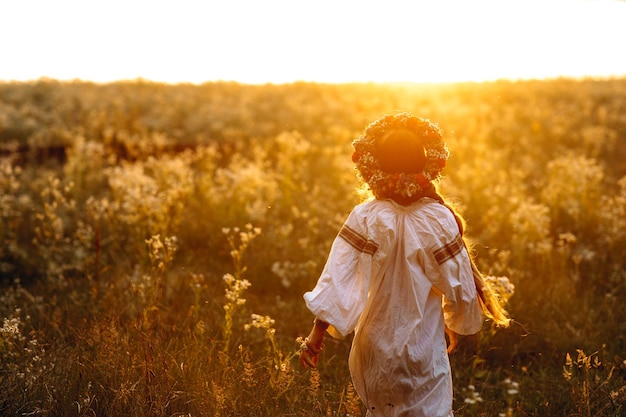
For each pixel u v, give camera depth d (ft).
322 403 13.73
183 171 32.07
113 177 33.58
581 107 72.33
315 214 30.09
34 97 80.38
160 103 76.07
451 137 52.24
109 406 12.42
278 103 78.13
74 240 25.66
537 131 57.52
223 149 50.55
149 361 13.50
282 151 44.37
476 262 23.56
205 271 23.54
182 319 18.21
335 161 40.52
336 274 10.82
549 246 23.02
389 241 10.93
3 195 30.27
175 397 12.80
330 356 17.33
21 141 56.75
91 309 18.12
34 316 18.30
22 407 12.17
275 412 12.84
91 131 56.85
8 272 23.20
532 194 36.22
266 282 22.90
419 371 10.84
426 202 11.21
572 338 18.06
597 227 28.07
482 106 71.51
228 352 15.84
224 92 89.56
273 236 26.14
